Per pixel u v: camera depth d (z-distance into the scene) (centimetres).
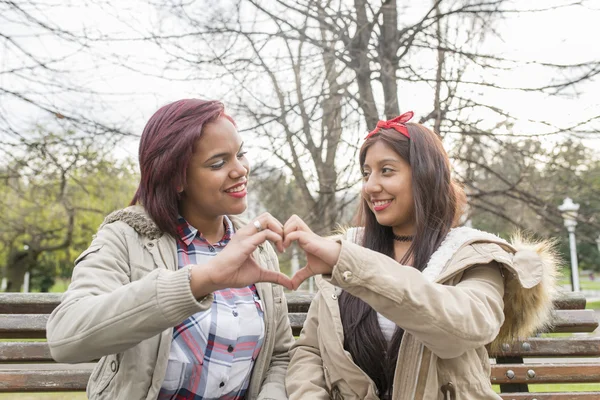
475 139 586
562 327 218
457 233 167
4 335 207
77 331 128
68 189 891
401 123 176
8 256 1917
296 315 225
